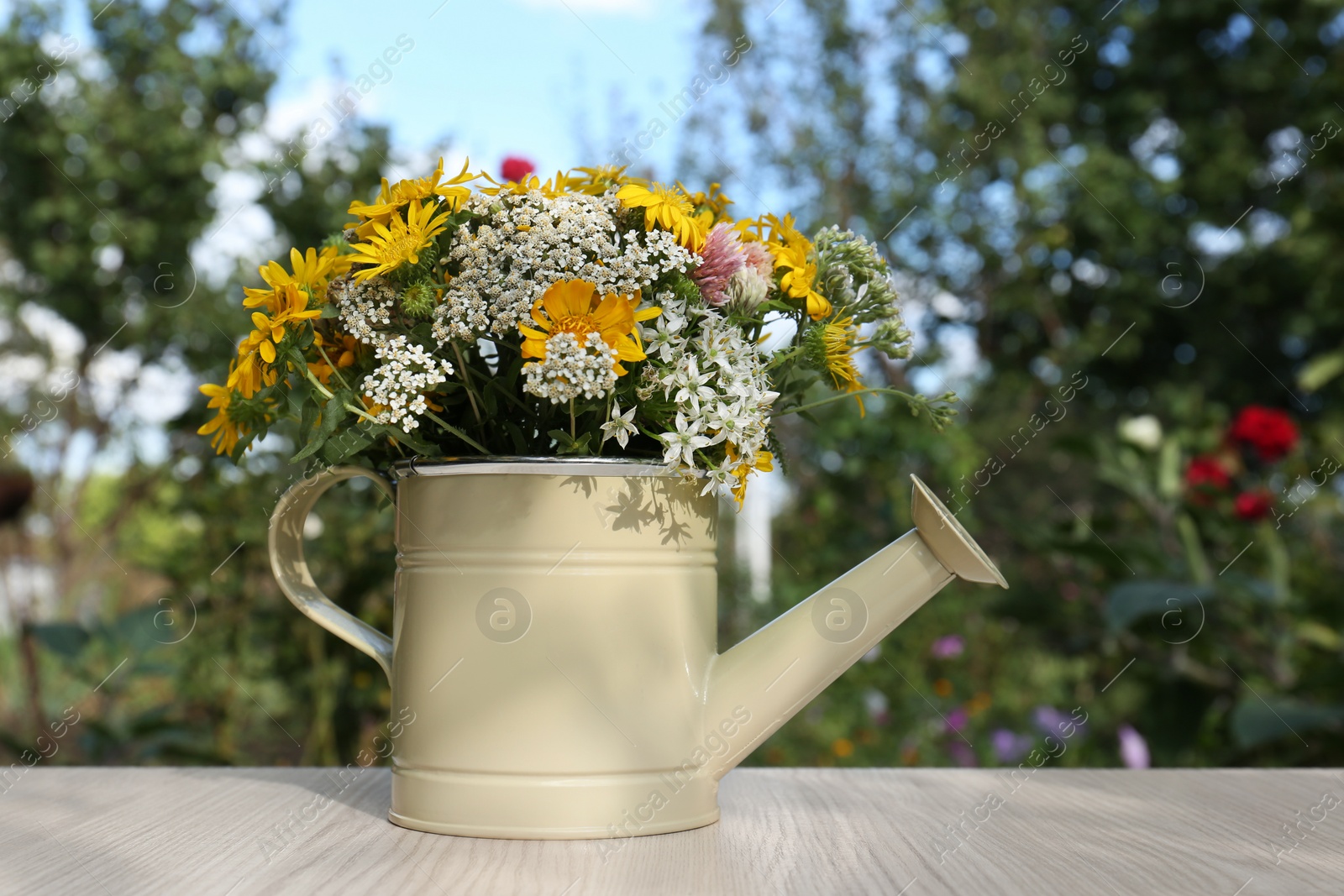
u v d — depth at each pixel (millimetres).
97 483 4551
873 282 815
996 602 2426
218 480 2148
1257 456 2422
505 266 716
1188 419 3477
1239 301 6328
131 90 4824
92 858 694
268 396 774
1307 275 5613
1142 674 2238
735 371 709
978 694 2980
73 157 4699
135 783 967
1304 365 6547
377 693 2070
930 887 634
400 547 797
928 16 5328
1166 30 6641
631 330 683
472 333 692
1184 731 2117
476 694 731
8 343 4832
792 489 4062
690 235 734
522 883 634
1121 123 6684
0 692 3033
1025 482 5203
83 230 4633
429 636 753
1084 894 622
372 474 813
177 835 758
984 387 5527
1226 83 6508
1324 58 6398
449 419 771
